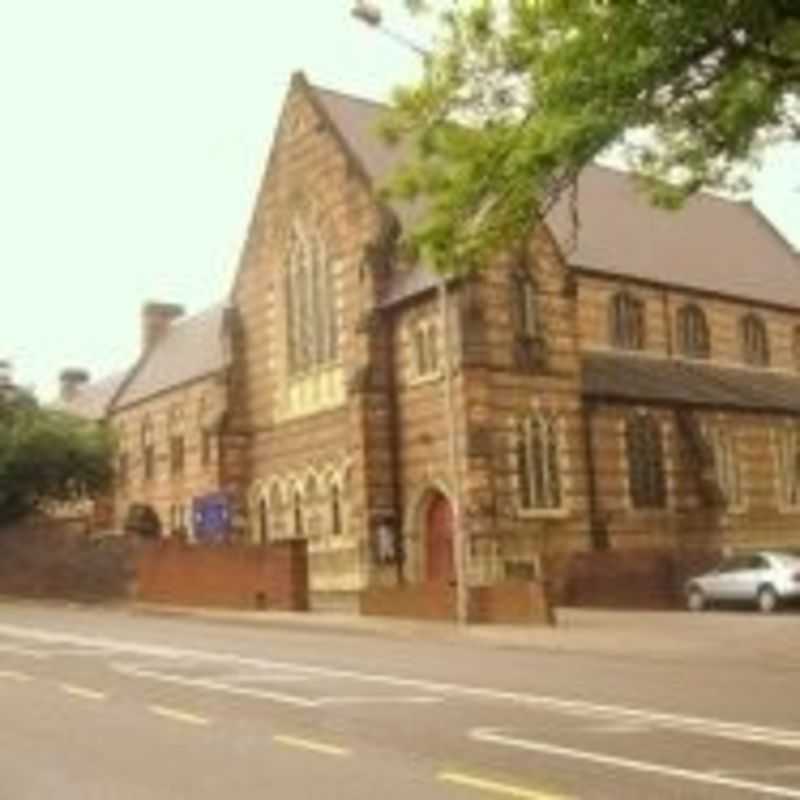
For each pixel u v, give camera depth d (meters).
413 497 45.81
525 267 45.81
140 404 66.94
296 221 51.56
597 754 14.20
